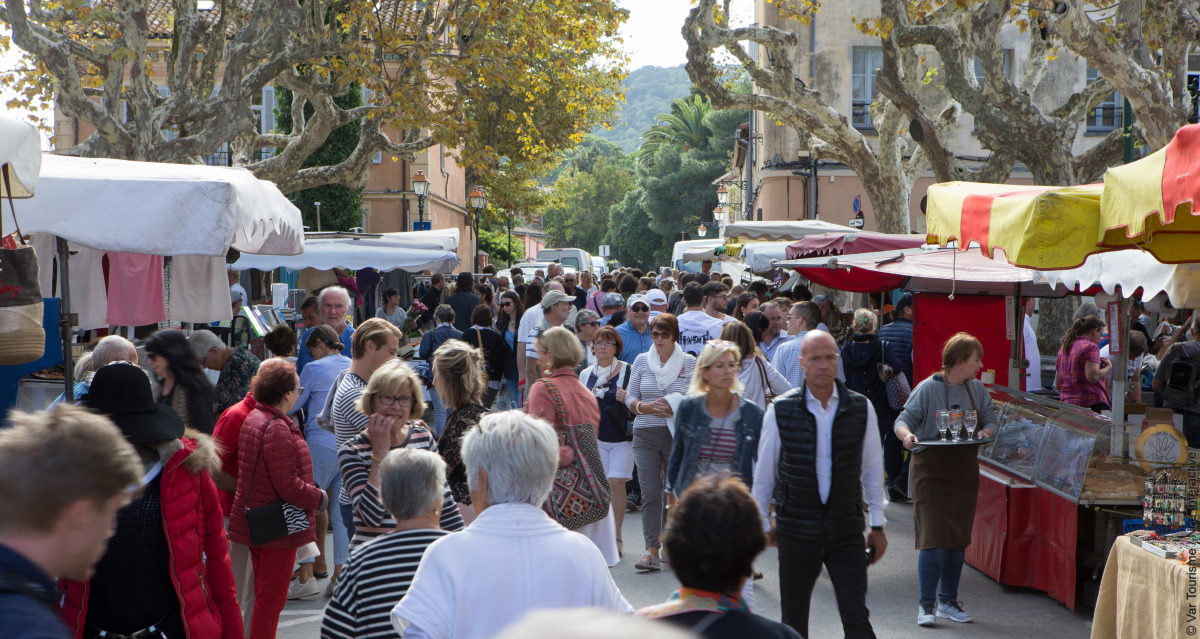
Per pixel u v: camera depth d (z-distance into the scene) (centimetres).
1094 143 2598
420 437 479
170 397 530
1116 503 644
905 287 1148
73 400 565
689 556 258
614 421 790
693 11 1725
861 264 1036
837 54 2653
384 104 1875
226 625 388
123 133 1498
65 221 532
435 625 298
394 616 303
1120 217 463
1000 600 688
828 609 674
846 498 502
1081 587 661
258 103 2981
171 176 563
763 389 722
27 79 1816
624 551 811
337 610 344
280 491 513
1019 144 1470
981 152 2636
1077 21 1152
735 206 5916
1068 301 1490
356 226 3005
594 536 579
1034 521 701
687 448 575
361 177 1875
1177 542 510
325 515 736
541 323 1106
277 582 521
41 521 209
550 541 314
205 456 378
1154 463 648
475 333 1149
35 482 210
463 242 4297
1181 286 614
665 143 7588
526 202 4009
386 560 344
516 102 3281
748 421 574
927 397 642
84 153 1514
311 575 701
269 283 1891
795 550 503
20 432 218
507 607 301
